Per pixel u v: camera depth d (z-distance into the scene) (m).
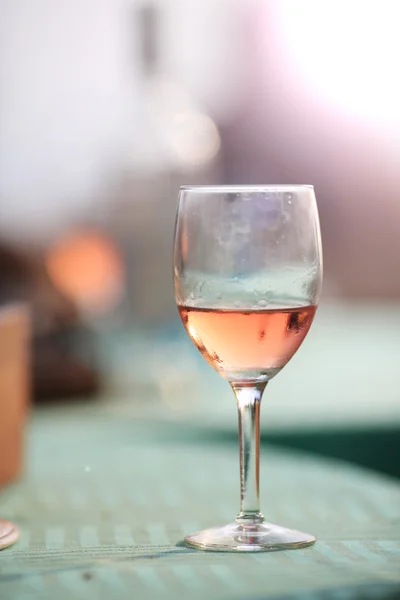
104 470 1.12
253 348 0.88
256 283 0.88
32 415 1.41
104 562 0.83
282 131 3.66
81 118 2.89
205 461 1.16
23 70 2.96
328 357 1.85
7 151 2.82
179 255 0.90
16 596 0.76
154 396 1.52
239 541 0.87
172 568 0.81
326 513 0.97
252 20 3.53
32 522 0.94
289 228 0.88
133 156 1.73
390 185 3.77
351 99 3.77
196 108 1.79
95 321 1.70
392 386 1.52
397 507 0.98
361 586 0.77
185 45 3.30
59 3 2.99
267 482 1.07
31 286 1.62
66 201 2.72
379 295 3.68
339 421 1.33
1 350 1.04
